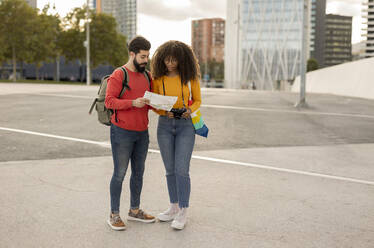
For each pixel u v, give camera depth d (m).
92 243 2.96
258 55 113.88
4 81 44.06
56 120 10.11
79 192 4.25
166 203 3.98
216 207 3.86
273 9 111.94
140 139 3.39
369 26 116.00
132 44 3.19
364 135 8.71
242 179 4.91
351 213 3.74
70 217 3.51
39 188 4.37
